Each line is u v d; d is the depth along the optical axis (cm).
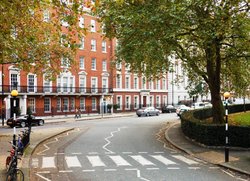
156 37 2245
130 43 2361
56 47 3069
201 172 1602
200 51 2988
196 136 2464
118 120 4981
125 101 7044
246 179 1477
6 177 1329
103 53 6544
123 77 6994
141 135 3056
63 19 1475
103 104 6462
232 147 2200
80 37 1541
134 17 2192
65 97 5775
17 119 3997
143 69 3006
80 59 6044
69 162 1834
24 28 2227
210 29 2166
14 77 4988
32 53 2866
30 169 1653
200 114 3731
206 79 2803
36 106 5297
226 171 1634
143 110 5884
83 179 1460
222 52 2966
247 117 3684
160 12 2134
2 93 4497
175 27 2169
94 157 1986
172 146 2433
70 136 3003
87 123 4466
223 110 2806
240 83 3189
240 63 2962
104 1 2342
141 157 1991
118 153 2128
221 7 2175
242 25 2234
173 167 1711
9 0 1444
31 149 2216
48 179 1461
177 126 3678
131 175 1532
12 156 1429
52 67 3131
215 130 2253
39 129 3588
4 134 3088
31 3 1545
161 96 8019
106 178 1477
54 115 5566
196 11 2238
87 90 6122
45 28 2802
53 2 1417
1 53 2086
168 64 2838
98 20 2369
